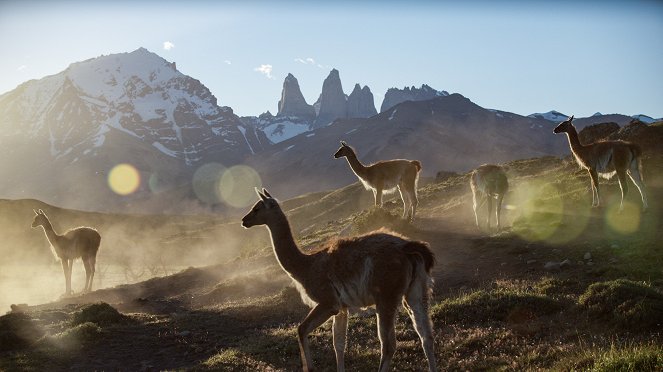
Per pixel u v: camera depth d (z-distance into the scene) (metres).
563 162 42.59
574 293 14.19
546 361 9.67
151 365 13.42
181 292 27.28
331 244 9.95
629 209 22.17
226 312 19.05
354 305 9.57
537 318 12.48
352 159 25.08
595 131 37.91
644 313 10.84
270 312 18.31
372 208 26.94
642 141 31.72
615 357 8.35
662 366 7.74
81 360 13.93
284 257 10.09
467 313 13.44
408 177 25.36
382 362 8.94
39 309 24.42
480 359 10.58
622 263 16.22
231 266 30.89
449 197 40.03
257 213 10.19
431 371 8.98
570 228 21.02
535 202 26.44
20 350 15.05
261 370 11.66
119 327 17.11
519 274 17.36
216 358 12.89
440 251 22.19
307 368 9.46
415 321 9.20
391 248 9.23
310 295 9.86
